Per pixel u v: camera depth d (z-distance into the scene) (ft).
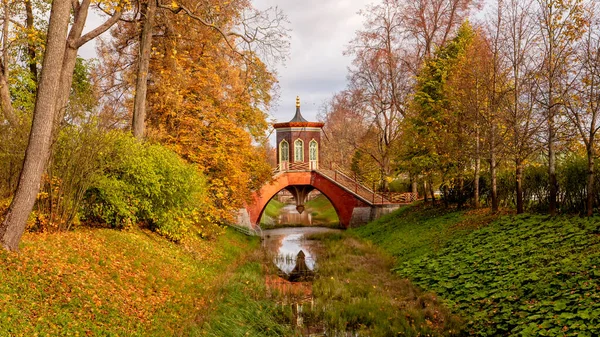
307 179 128.16
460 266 44.09
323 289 48.32
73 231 39.88
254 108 76.33
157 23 65.05
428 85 78.69
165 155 51.44
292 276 60.75
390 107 116.98
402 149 85.97
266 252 78.02
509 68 55.67
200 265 49.73
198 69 69.56
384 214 115.65
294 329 36.78
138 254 41.09
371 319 38.37
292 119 142.92
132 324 28.84
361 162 150.30
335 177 127.65
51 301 26.35
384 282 50.16
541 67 48.75
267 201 125.70
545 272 33.24
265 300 43.70
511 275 36.04
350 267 60.13
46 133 30.96
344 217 124.67
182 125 66.80
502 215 56.18
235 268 56.24
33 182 30.66
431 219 75.61
